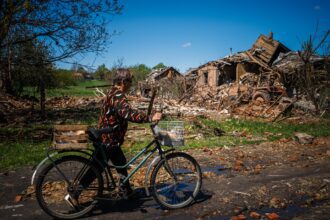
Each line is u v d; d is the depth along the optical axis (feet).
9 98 71.72
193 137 33.01
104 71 108.88
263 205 14.38
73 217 12.86
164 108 64.49
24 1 31.30
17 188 16.92
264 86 67.51
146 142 29.66
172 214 13.43
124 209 14.01
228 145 28.78
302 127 41.29
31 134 33.76
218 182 17.87
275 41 94.27
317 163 22.33
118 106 12.54
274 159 23.71
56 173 17.28
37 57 39.58
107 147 12.95
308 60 54.29
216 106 71.77
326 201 14.82
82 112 59.72
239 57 95.25
